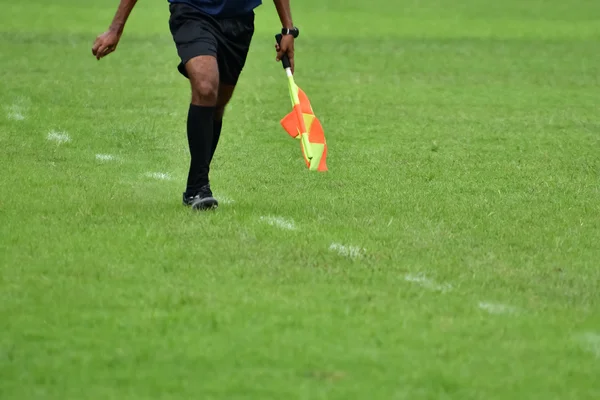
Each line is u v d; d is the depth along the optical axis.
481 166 27.36
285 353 13.06
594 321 14.70
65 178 23.64
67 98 36.34
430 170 26.56
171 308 14.69
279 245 18.08
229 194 22.77
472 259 17.73
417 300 15.35
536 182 25.34
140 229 18.81
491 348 13.47
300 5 85.12
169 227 19.03
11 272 16.19
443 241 18.86
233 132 31.80
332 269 16.78
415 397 11.83
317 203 21.91
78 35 58.41
